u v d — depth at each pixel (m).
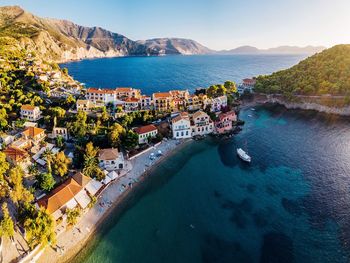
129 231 63.69
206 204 73.00
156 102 138.50
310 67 175.75
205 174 87.81
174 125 111.31
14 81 159.50
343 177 81.19
